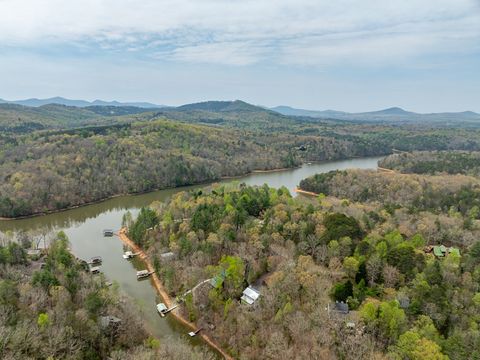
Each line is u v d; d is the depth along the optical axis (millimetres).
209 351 81938
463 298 80938
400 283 88688
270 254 110750
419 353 60531
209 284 96688
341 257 103500
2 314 72500
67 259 109375
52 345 66562
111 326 79562
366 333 70750
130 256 133000
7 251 110875
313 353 68000
